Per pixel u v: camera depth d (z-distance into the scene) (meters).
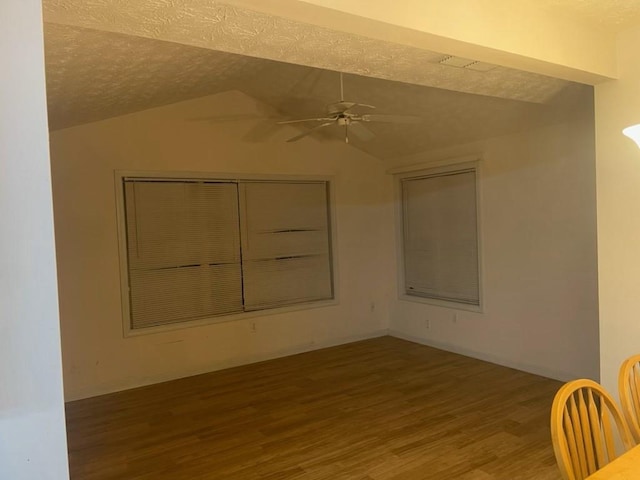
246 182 5.62
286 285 5.94
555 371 4.62
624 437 1.68
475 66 2.64
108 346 4.75
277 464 3.17
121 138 4.80
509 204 4.95
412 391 4.47
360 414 3.96
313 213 6.15
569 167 4.38
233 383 4.89
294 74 4.55
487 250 5.22
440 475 2.96
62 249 4.51
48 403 1.17
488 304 5.26
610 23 2.50
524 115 4.42
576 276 4.38
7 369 1.13
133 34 1.97
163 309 5.12
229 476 3.03
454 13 1.97
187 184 5.23
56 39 2.30
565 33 2.39
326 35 2.07
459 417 3.83
